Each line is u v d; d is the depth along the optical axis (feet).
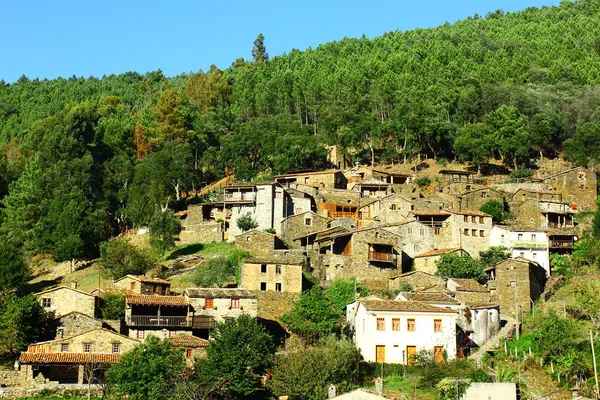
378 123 622.13
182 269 405.80
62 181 506.48
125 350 291.17
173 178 536.01
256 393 275.59
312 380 266.98
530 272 367.45
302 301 333.62
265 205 462.19
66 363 279.90
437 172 584.40
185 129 647.97
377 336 304.71
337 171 526.57
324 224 446.19
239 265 377.30
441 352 306.14
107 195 519.60
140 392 255.50
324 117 654.12
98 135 585.63
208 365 269.85
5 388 269.85
